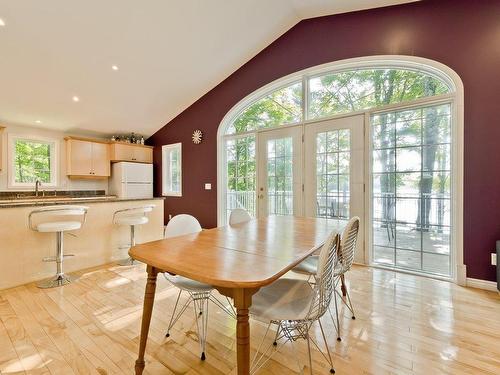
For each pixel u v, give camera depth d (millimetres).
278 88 4168
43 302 2303
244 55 4211
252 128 4543
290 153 3941
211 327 1925
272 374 1453
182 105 5180
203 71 4332
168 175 5809
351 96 3566
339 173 3471
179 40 3533
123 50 3471
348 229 1674
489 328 1870
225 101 4695
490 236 2500
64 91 3959
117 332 1849
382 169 3217
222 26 3475
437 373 1438
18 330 1868
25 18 2760
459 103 2619
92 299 2365
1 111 4098
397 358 1563
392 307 2191
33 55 3209
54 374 1444
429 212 2934
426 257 2965
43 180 4859
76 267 3148
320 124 3633
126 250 3668
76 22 2930
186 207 5379
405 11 2971
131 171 5426
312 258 2180
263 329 1908
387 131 3176
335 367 1493
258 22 3572
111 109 4699
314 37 3658
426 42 2836
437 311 2117
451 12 2686
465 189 2605
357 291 2510
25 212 2750
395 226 3152
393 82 3277
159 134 5863
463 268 2623
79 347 1681
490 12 2488
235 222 2758
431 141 2898
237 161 4703
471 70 2574
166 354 1619
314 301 1289
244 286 991
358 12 3297
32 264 2789
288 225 2338
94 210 3328
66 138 4902
